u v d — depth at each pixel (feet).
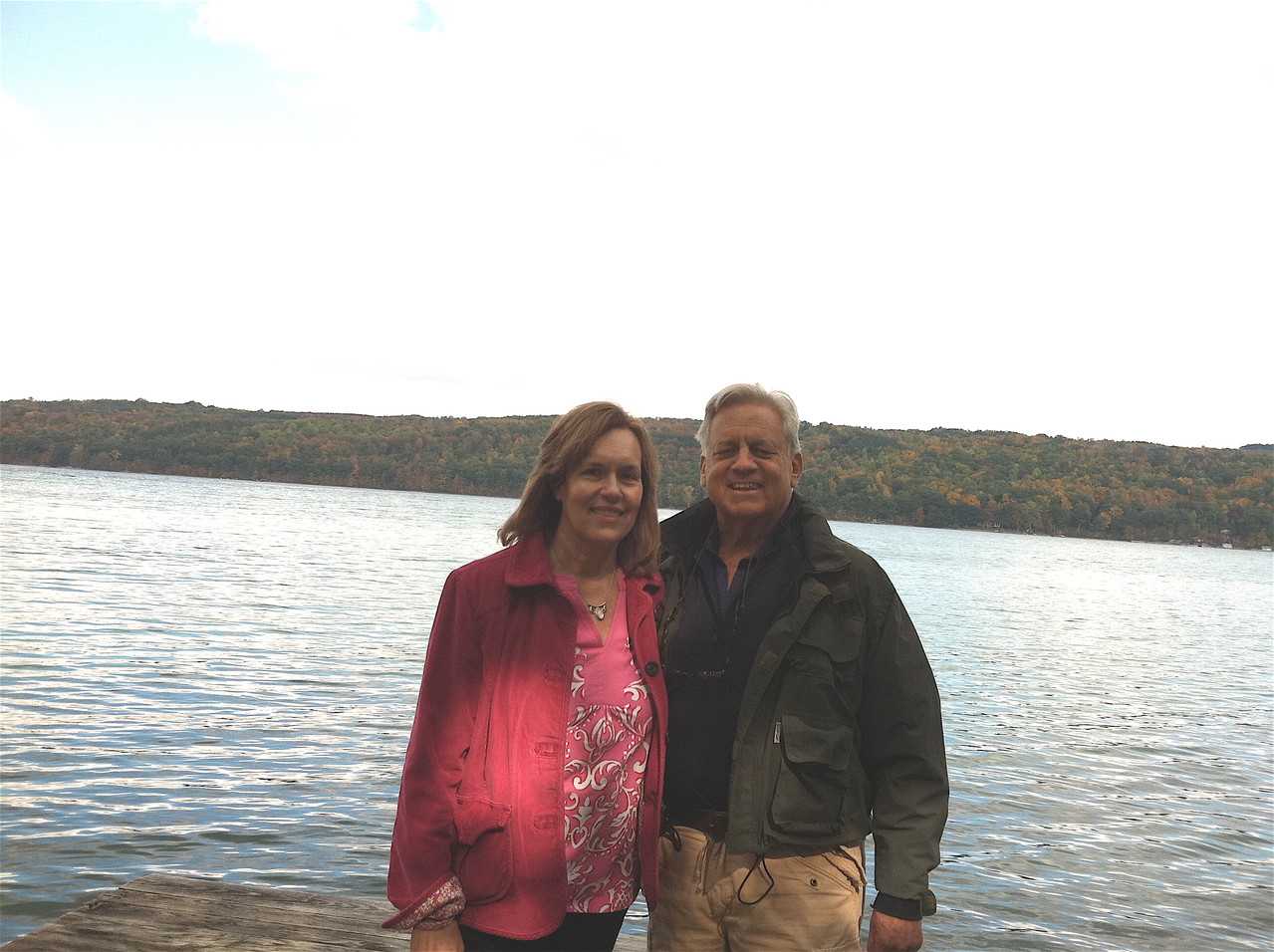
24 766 27.99
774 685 8.20
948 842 27.25
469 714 7.79
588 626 7.97
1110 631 103.35
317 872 21.99
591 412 8.02
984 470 503.20
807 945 8.08
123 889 11.59
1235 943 21.74
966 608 116.57
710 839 8.41
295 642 55.21
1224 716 54.08
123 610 62.49
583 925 7.93
